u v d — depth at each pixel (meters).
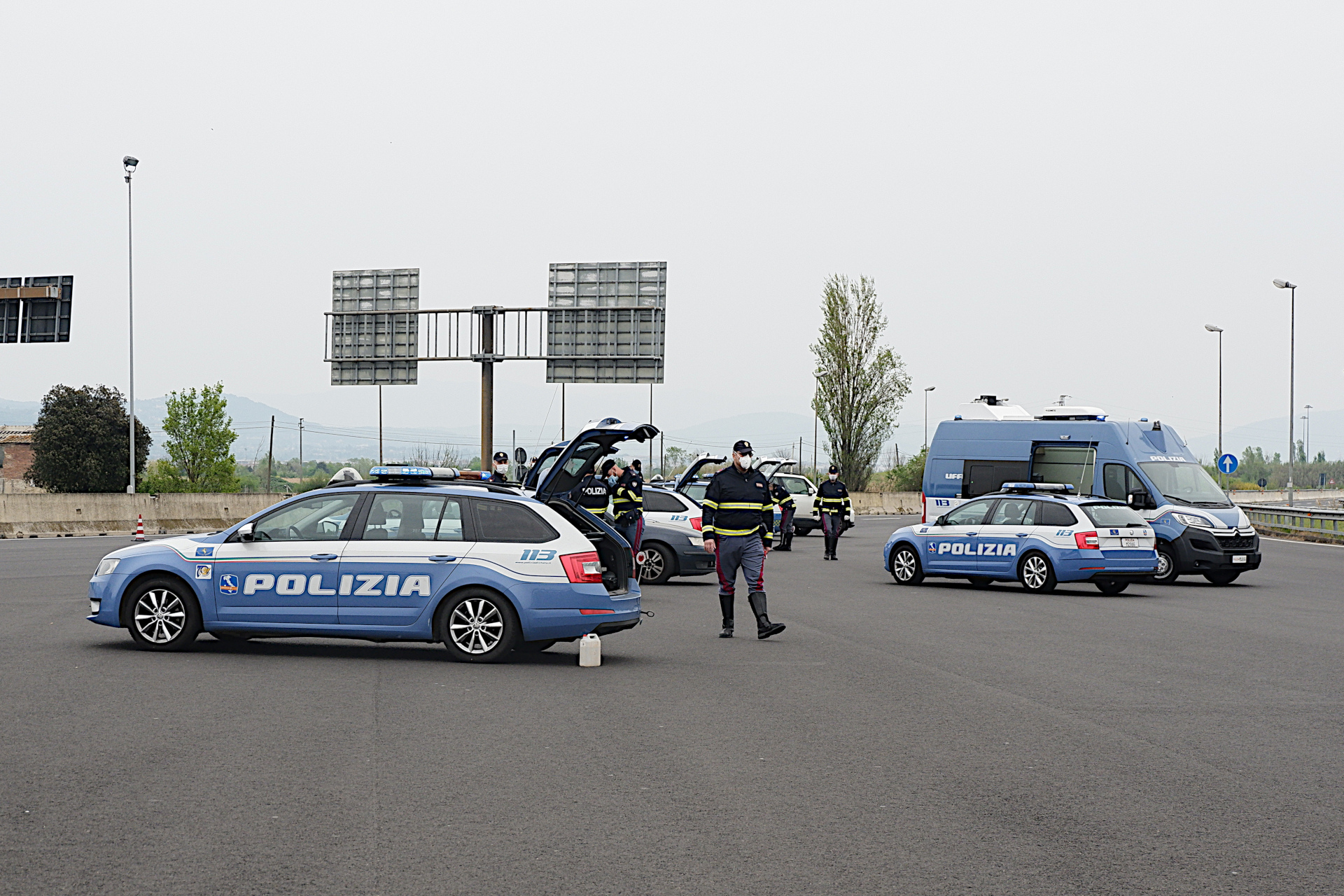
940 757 7.56
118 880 5.04
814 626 14.87
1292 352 53.56
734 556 13.61
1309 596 20.08
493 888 5.00
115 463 81.69
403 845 5.58
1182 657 12.37
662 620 15.62
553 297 40.72
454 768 7.11
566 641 13.08
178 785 6.59
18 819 5.91
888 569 21.75
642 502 20.20
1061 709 9.27
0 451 34.94
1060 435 26.38
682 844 5.66
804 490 40.25
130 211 44.59
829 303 64.38
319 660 11.42
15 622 14.12
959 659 12.02
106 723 8.24
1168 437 26.34
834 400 64.44
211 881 5.04
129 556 11.90
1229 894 5.05
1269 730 8.52
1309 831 5.99
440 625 11.41
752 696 9.69
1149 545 19.88
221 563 11.68
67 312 42.00
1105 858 5.52
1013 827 6.01
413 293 41.47
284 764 7.12
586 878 5.14
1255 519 48.25
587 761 7.34
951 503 27.75
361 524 11.65
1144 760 7.54
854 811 6.27
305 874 5.15
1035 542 19.95
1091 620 15.93
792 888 5.05
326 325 42.19
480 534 11.50
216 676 10.35
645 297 40.22
